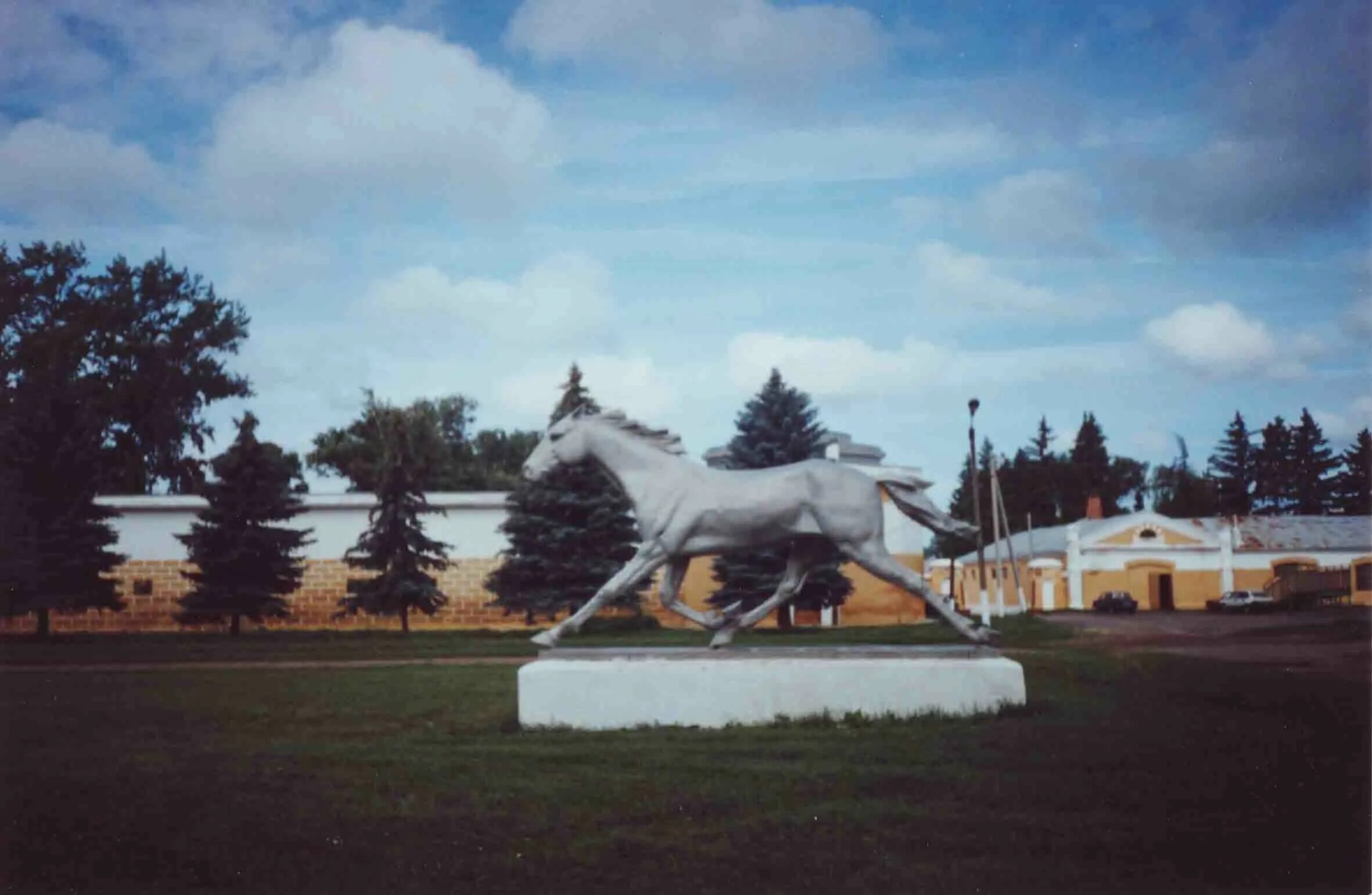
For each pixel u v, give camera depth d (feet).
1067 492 255.91
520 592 107.24
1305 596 157.17
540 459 36.04
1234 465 225.15
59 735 35.09
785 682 33.60
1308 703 37.96
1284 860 21.24
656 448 35.96
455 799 25.27
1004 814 23.81
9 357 138.72
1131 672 49.08
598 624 102.94
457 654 75.77
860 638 76.28
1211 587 174.40
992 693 34.22
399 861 21.44
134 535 113.39
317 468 183.11
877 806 24.31
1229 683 44.50
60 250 143.64
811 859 21.24
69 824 23.93
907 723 32.71
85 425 105.60
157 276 149.79
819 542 36.01
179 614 104.37
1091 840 22.22
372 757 29.73
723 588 108.78
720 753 29.07
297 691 48.19
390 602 106.52
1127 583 174.81
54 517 102.27
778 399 113.80
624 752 29.35
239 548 102.73
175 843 22.66
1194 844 22.02
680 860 21.25
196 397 153.17
